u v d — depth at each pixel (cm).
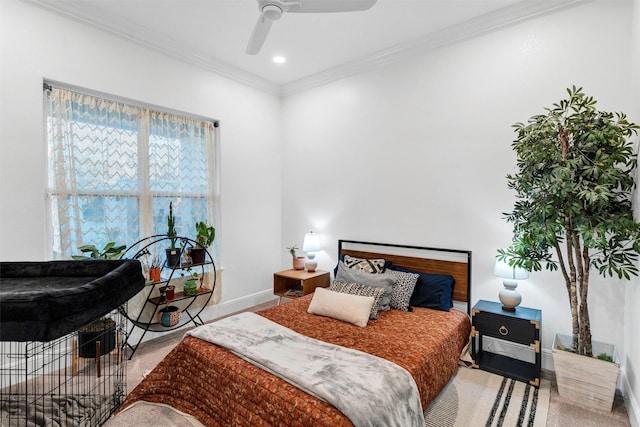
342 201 391
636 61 216
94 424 193
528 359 273
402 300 289
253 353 185
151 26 296
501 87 281
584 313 220
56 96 262
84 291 153
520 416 205
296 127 434
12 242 239
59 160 264
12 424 187
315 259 419
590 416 205
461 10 272
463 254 303
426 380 193
